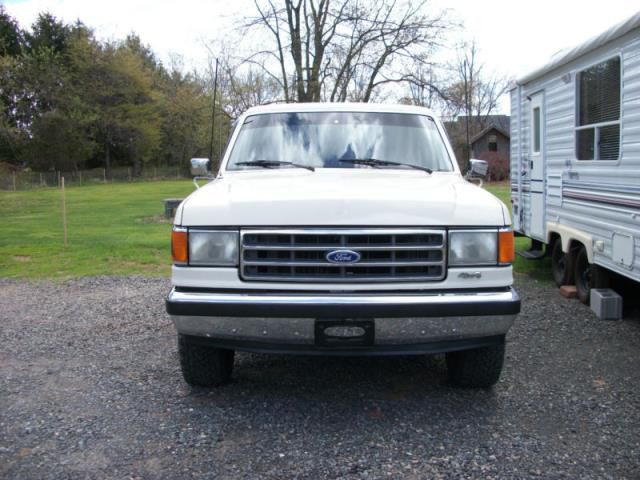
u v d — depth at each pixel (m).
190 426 3.71
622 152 5.54
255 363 4.89
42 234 14.29
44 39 56.81
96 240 12.88
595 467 3.17
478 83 51.53
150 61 66.88
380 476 3.11
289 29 22.62
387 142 4.92
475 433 3.58
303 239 3.53
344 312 3.44
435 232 3.54
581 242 6.64
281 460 3.28
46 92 51.06
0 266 9.89
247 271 3.56
